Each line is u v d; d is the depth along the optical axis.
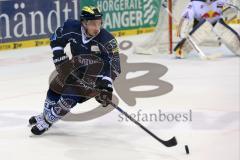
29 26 26.41
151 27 32.81
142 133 11.50
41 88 16.83
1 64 21.66
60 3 27.59
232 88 16.23
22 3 25.94
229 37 22.78
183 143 10.70
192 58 22.62
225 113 13.14
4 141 11.00
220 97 14.97
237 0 23.70
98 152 10.23
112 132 11.60
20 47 26.16
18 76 19.02
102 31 10.56
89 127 12.02
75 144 10.74
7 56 23.81
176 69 19.78
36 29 26.73
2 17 25.23
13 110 13.76
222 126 11.96
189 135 11.27
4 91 16.34
